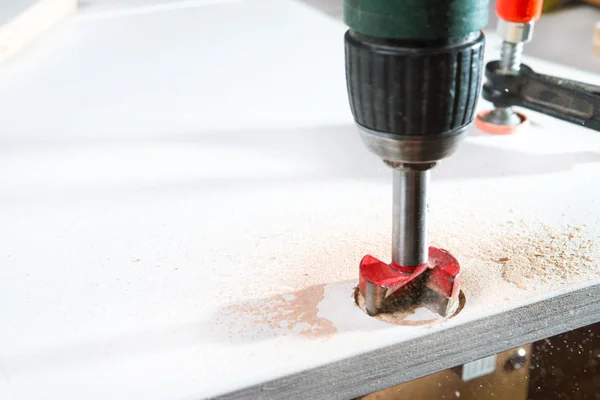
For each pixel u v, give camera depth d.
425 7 0.27
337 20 0.70
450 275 0.32
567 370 0.38
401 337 0.31
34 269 0.35
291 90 0.52
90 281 0.35
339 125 0.47
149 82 0.54
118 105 0.50
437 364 0.32
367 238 0.37
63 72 0.57
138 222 0.38
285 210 0.39
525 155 0.43
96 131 0.47
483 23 0.28
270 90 0.52
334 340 0.31
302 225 0.38
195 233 0.37
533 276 0.34
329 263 0.35
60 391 0.30
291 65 0.57
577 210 0.38
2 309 0.33
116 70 0.57
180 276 0.35
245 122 0.48
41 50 0.62
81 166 0.43
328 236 0.37
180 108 0.50
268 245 0.36
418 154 0.29
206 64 0.58
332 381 0.31
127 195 0.40
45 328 0.32
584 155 0.42
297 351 0.31
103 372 0.30
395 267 0.32
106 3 0.77
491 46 0.55
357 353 0.31
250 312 0.33
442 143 0.29
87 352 0.31
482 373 0.37
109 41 0.65
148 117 0.49
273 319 0.32
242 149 0.44
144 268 0.35
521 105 0.43
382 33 0.27
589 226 0.37
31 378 0.30
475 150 0.43
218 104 0.50
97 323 0.32
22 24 0.63
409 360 0.32
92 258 0.36
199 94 0.52
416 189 0.31
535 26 0.71
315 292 0.34
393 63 0.27
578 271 0.34
